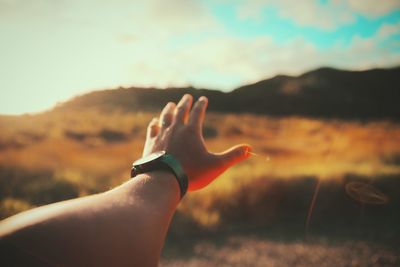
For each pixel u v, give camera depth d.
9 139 22.80
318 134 38.12
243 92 97.00
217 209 7.75
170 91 85.88
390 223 7.02
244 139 35.69
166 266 5.28
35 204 7.82
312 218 7.57
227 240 6.42
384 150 18.97
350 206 7.85
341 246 5.96
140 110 60.94
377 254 5.60
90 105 60.59
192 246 6.11
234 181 9.10
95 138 31.36
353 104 82.38
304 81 97.19
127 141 30.64
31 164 12.35
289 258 5.52
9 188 8.60
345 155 17.28
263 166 11.80
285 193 8.29
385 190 8.20
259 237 6.57
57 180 9.29
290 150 26.38
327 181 8.45
